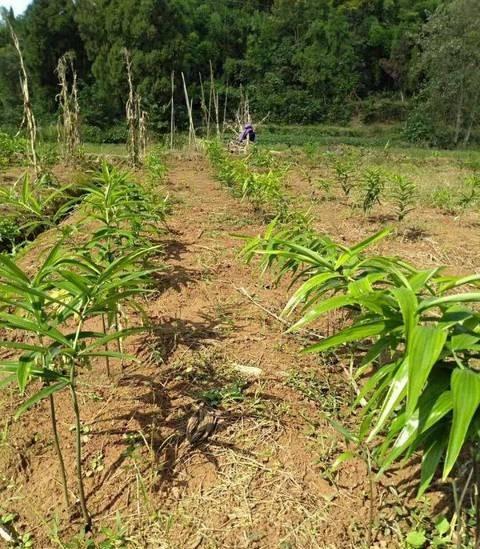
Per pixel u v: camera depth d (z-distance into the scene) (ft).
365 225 18.67
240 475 6.66
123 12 87.71
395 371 4.35
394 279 5.73
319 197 23.97
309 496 6.37
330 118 120.26
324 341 4.39
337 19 135.23
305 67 123.85
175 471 6.73
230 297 11.68
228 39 133.18
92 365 8.95
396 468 6.66
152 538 5.91
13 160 29.66
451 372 4.15
